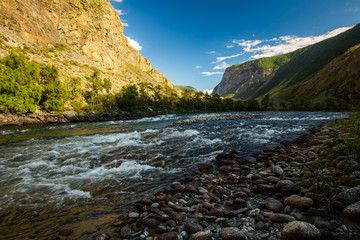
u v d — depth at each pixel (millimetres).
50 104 55500
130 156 11312
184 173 8305
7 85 47938
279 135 17484
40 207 5438
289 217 3883
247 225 4004
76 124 41688
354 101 144375
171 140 16172
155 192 6172
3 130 29359
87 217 4836
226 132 20047
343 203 3920
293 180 6023
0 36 92625
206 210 4812
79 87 82125
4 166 9703
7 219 4836
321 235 3268
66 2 158125
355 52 192625
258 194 5551
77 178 7781
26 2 120812
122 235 3896
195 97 140375
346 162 6453
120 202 5660
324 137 12633
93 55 169000
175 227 4098
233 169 8453
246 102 139250
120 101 89000
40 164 10000
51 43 134625
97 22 182125
